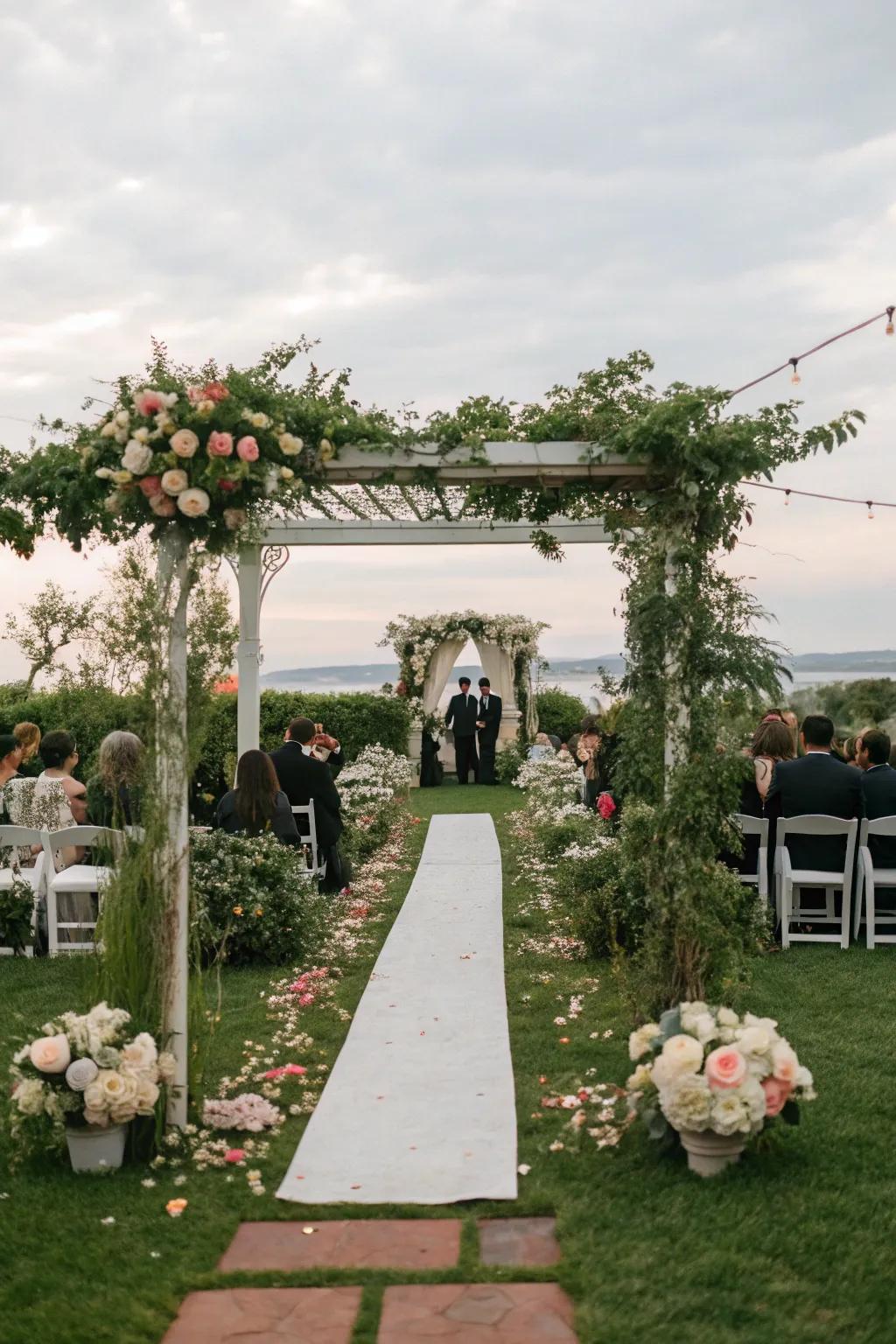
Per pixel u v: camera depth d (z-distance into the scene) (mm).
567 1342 2803
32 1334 2883
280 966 6684
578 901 7027
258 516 4699
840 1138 3998
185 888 4246
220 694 4496
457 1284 3102
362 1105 4395
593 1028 5367
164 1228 3443
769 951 6879
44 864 7047
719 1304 2953
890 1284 3037
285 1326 2896
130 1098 3793
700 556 4527
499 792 17422
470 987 6070
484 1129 4141
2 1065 4906
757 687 4539
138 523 4355
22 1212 3566
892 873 7043
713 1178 3674
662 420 4383
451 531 10500
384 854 10719
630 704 4676
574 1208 3504
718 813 4566
